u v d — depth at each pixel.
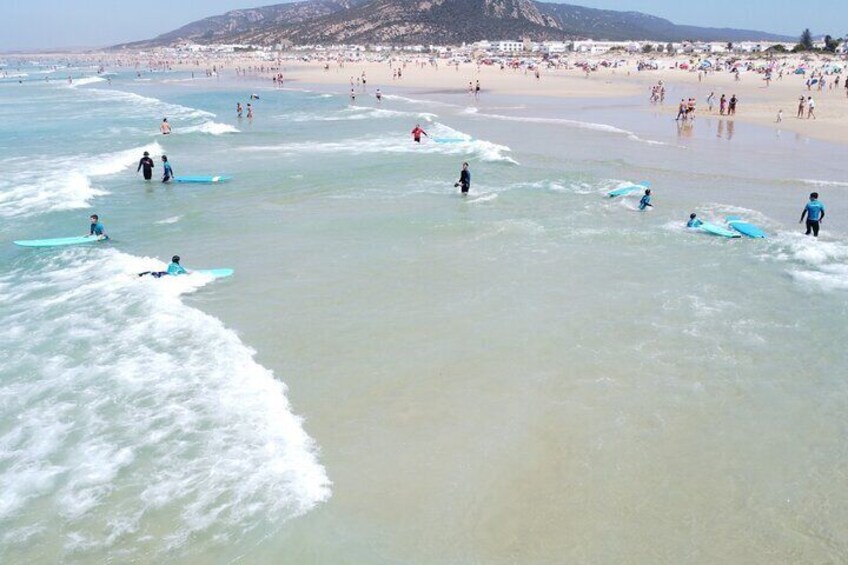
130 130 44.28
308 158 32.78
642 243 18.78
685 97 64.25
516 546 7.52
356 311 14.24
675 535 7.68
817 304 14.45
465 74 114.88
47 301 15.04
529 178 27.14
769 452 9.28
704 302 14.55
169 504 8.23
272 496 8.34
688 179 26.66
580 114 51.12
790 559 7.31
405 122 48.16
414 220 21.23
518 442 9.51
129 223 21.69
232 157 33.44
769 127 41.34
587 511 8.09
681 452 9.27
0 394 10.90
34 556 7.46
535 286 15.54
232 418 10.09
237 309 14.48
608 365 11.72
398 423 10.03
